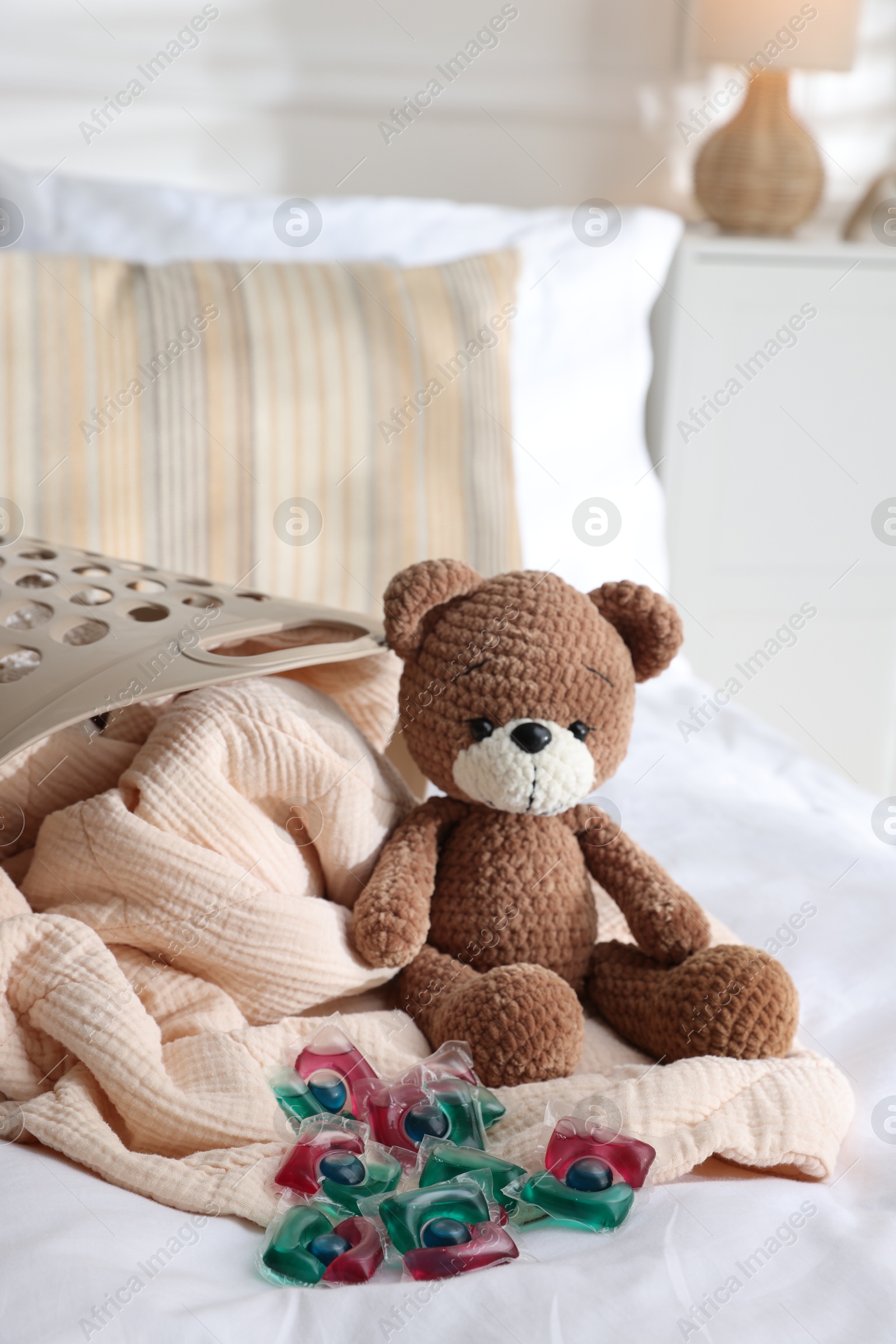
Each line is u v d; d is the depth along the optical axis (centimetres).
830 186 200
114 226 142
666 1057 69
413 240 149
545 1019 65
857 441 181
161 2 163
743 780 118
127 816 67
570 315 149
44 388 109
